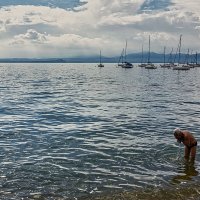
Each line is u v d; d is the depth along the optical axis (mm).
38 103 38281
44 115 29422
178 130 15883
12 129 22734
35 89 58219
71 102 39812
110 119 27531
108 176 13367
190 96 48875
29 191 11750
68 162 15125
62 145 18328
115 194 11625
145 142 19109
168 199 11328
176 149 17422
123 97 46000
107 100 42219
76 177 13203
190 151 15727
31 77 103188
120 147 17922
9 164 14672
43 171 13828
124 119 27578
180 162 15242
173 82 84562
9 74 124562
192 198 11422
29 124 24844
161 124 25328
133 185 12453
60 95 48281
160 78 103875
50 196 11391
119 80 90688
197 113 31641
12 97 44219
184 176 13469
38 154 16406
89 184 12500
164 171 14039
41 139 19781
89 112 31594
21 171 13773
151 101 41531
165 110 33469
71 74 131500
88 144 18625
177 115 30203
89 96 47250
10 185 12242
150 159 15656
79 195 11516
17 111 31594
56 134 21297
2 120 26453
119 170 14094
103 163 15031
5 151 16844
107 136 20844
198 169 14352
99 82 81500
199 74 138875
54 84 72312
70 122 26031
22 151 16922
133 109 33938
